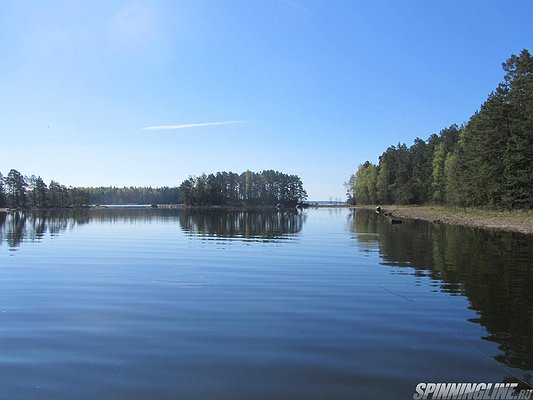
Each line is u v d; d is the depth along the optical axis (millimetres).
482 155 59594
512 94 56438
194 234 38938
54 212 116188
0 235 37906
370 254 23281
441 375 7375
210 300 12805
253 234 38469
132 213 108250
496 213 55656
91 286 15016
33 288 14727
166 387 6934
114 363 7918
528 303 12203
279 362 7922
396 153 145250
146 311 11562
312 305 12133
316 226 49906
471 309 11617
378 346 8758
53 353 8438
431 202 106688
